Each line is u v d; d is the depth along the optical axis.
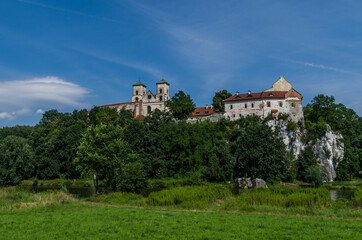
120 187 43.22
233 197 34.81
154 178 76.81
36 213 24.89
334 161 90.50
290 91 97.44
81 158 45.88
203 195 32.12
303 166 83.31
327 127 91.75
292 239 16.47
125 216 23.17
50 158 86.38
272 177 67.44
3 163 69.50
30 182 77.81
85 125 108.69
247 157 71.00
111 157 45.41
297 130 91.56
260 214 24.39
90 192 55.62
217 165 74.50
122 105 124.31
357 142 98.75
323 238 16.59
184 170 77.69
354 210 25.03
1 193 34.47
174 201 31.00
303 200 27.56
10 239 16.56
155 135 83.19
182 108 106.12
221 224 20.06
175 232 18.06
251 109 98.62
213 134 91.19
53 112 156.50
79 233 17.88
